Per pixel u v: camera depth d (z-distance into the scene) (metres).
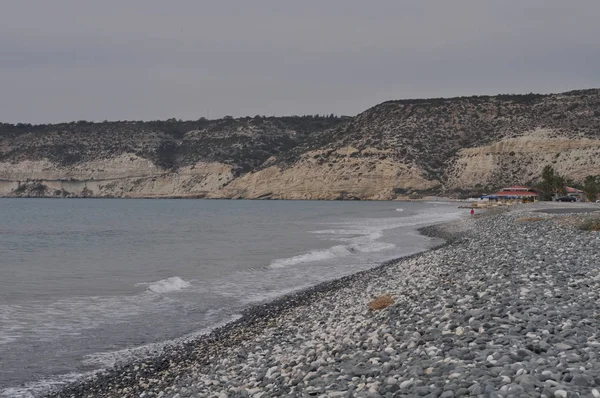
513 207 85.62
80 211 126.56
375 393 7.04
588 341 8.11
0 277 27.92
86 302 21.38
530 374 6.59
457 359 7.79
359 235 53.84
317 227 66.94
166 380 11.98
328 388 7.77
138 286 25.12
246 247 43.22
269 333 15.15
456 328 9.84
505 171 174.88
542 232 32.94
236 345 14.47
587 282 13.26
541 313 10.11
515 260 19.45
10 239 52.38
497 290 13.31
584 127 176.25
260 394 8.67
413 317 11.89
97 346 15.26
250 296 22.77
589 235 27.73
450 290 14.72
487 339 8.69
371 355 9.27
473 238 39.97
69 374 12.91
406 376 7.42
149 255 38.03
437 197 177.38
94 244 46.94
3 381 12.45
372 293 18.66
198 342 15.42
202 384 10.47
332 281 25.66
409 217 88.62
